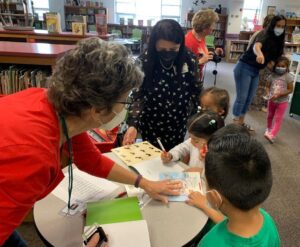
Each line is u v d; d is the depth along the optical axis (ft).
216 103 5.89
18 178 1.98
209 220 3.56
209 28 9.33
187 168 4.64
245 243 2.49
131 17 37.96
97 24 11.60
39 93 2.61
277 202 7.73
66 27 36.19
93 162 3.66
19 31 10.77
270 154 10.48
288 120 14.16
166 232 3.27
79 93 2.26
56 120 2.41
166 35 5.25
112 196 3.84
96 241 2.81
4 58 6.20
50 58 6.17
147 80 5.73
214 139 2.87
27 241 5.99
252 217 2.55
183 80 5.91
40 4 35.45
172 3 37.32
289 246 6.24
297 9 36.09
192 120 5.08
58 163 2.38
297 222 6.98
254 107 15.92
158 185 3.86
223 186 2.43
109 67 2.27
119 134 6.36
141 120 6.37
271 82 11.50
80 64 2.27
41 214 3.48
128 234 3.01
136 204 3.51
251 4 36.65
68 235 3.17
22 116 2.22
